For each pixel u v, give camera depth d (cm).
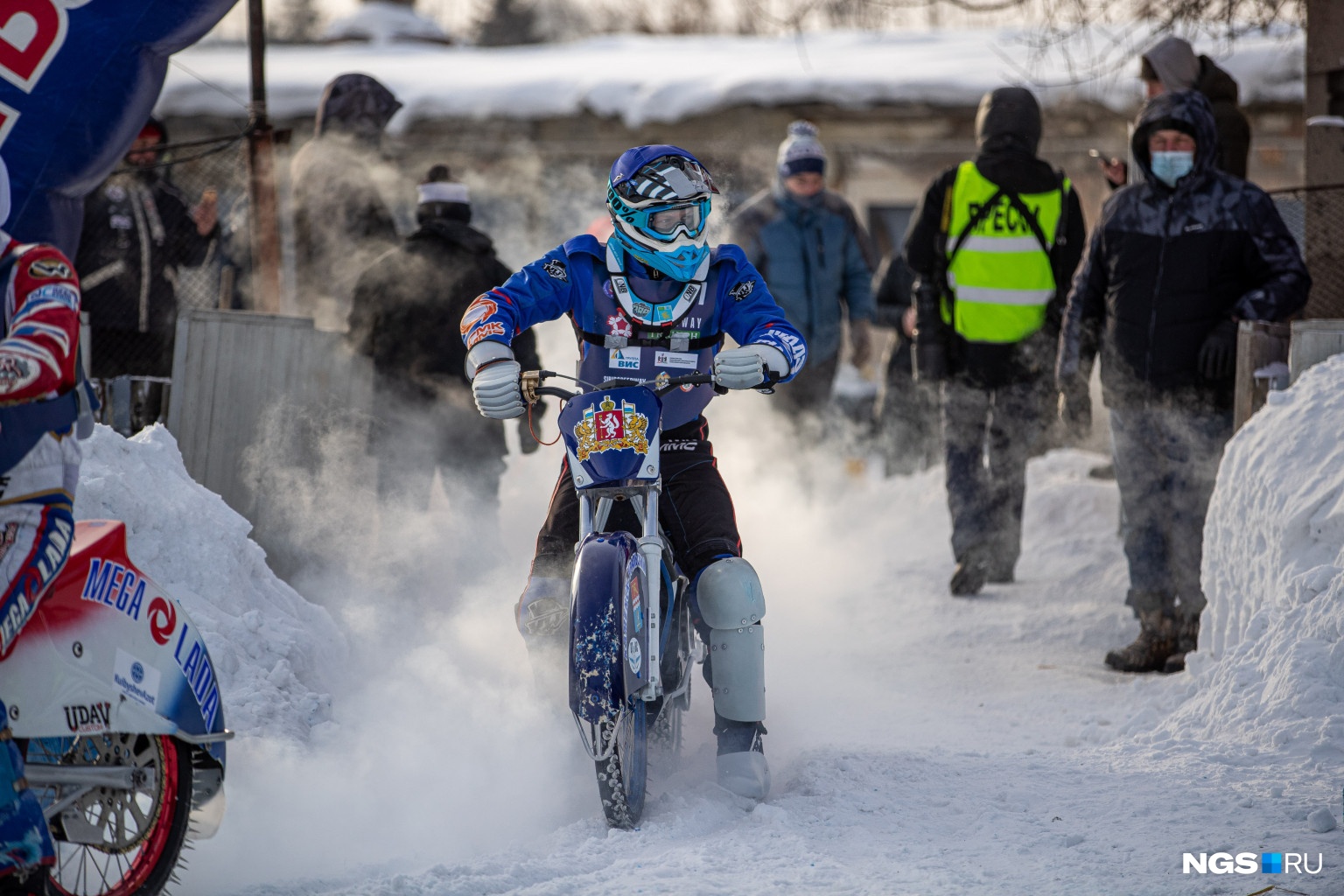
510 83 4647
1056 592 2580
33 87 1586
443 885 1061
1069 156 4150
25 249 930
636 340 1309
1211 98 2617
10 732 920
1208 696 1581
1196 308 2030
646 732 1267
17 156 1579
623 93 4522
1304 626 1516
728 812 1267
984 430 2559
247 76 4731
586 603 1184
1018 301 2480
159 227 2508
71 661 964
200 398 1842
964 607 2472
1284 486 1652
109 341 2258
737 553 1318
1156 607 2055
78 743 1023
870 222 4544
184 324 1830
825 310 3047
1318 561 1571
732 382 1234
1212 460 2039
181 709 992
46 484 932
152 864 996
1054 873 1091
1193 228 2025
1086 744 1608
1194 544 2042
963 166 2503
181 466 1591
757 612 1295
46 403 926
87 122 1608
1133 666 2042
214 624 1423
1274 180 4050
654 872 1091
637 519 1318
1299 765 1363
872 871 1107
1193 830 1191
